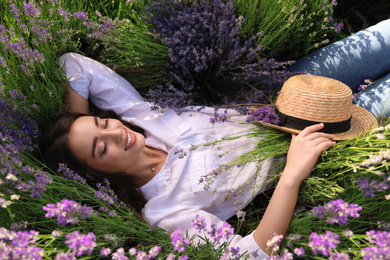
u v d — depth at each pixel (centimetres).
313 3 232
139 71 228
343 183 165
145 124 208
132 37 217
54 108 204
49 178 141
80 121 188
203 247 149
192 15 198
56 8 204
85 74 209
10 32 173
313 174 165
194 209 182
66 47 212
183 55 203
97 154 185
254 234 157
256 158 174
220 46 198
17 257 100
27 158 169
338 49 227
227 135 198
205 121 208
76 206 121
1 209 149
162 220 183
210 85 223
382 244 102
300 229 151
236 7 215
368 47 221
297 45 238
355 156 148
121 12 231
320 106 166
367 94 215
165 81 225
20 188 129
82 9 217
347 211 118
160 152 207
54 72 197
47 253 120
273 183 192
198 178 185
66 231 140
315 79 181
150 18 209
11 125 184
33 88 188
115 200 174
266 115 180
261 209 189
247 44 199
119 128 192
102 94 216
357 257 117
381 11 278
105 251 115
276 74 201
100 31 209
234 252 128
